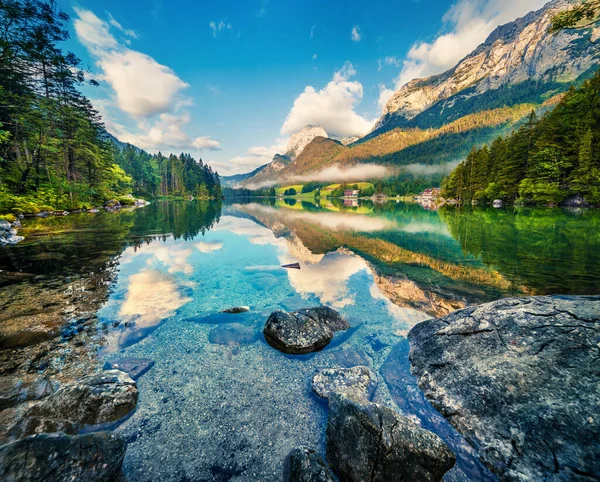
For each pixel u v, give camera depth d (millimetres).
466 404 3828
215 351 5227
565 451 2900
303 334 5461
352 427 3152
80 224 22531
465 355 4559
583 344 3746
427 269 10875
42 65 29094
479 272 10086
